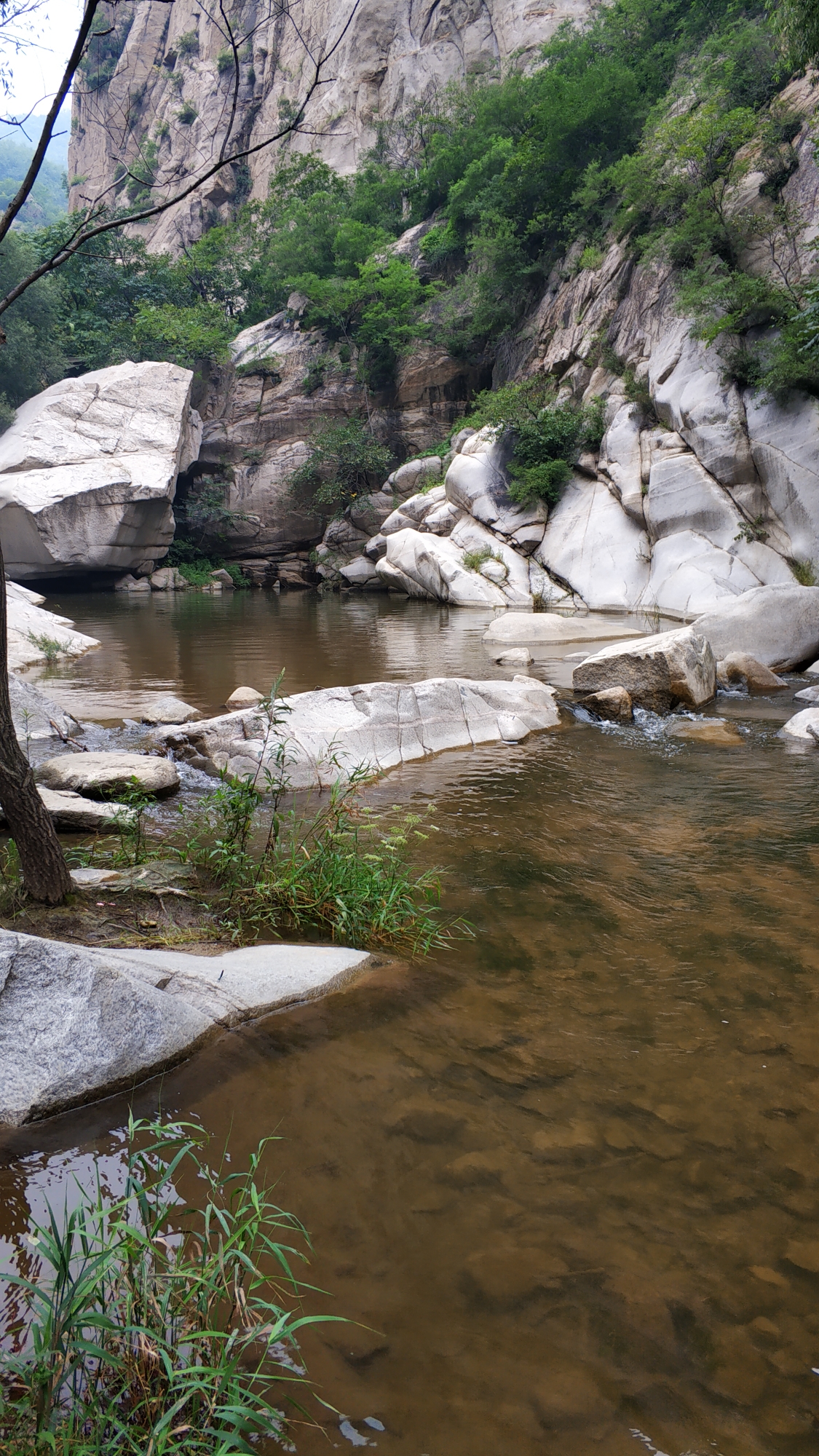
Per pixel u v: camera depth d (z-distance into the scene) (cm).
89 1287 196
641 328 2589
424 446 3853
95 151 4694
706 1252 237
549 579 2466
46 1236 203
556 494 2603
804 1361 204
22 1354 195
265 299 4900
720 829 633
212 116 5881
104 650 1571
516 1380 198
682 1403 193
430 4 5184
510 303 3512
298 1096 308
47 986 317
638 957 426
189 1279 219
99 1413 182
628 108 3198
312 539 3972
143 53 5666
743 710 1077
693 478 2131
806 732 925
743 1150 280
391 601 2806
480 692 964
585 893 513
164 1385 193
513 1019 365
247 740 803
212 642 1686
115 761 738
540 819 660
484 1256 234
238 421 4072
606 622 1869
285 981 385
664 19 3475
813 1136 288
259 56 5900
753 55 2502
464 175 4031
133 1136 285
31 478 2722
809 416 1909
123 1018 323
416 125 4850
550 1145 282
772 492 1977
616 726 996
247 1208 231
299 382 4041
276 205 4825
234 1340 194
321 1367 201
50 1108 294
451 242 4031
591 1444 183
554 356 3070
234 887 497
